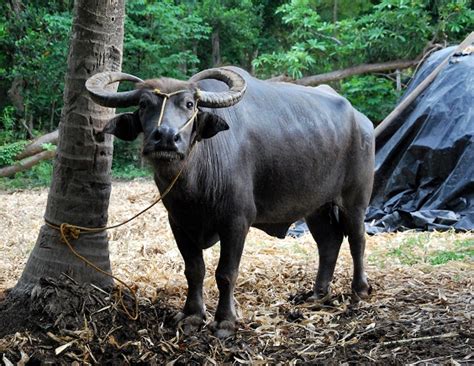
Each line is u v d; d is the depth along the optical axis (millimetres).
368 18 16859
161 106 4059
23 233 9055
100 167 4840
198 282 4852
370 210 10086
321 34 17984
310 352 4355
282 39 23125
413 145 9812
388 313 5109
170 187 4238
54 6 19922
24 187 15930
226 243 4605
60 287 4586
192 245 4828
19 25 19656
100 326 4453
